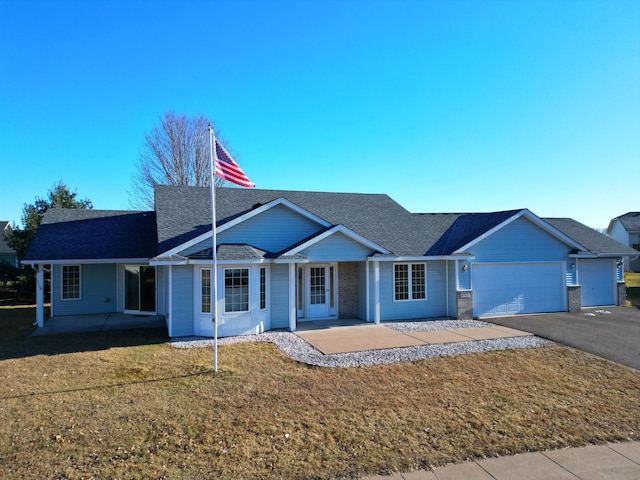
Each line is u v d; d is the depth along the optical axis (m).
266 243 15.10
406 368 9.84
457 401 7.80
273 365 10.05
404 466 5.52
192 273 13.79
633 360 10.52
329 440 6.21
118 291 19.19
